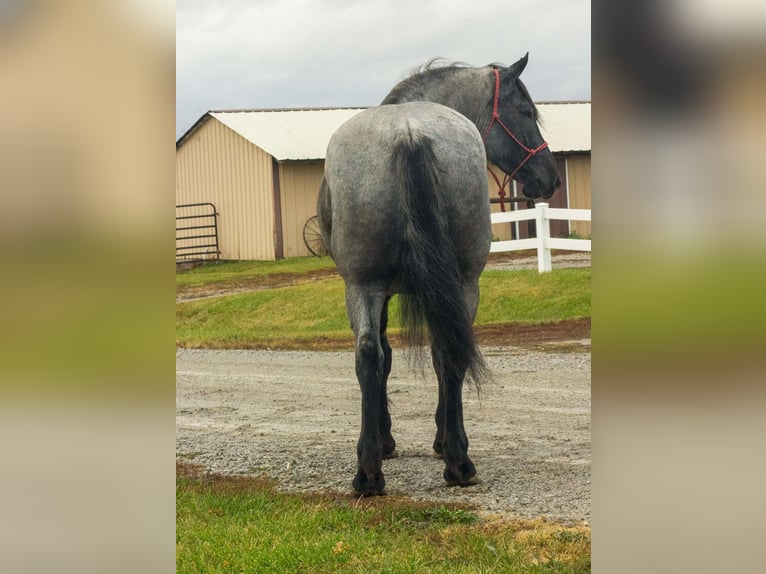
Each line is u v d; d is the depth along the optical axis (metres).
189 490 4.96
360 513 4.34
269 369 9.97
